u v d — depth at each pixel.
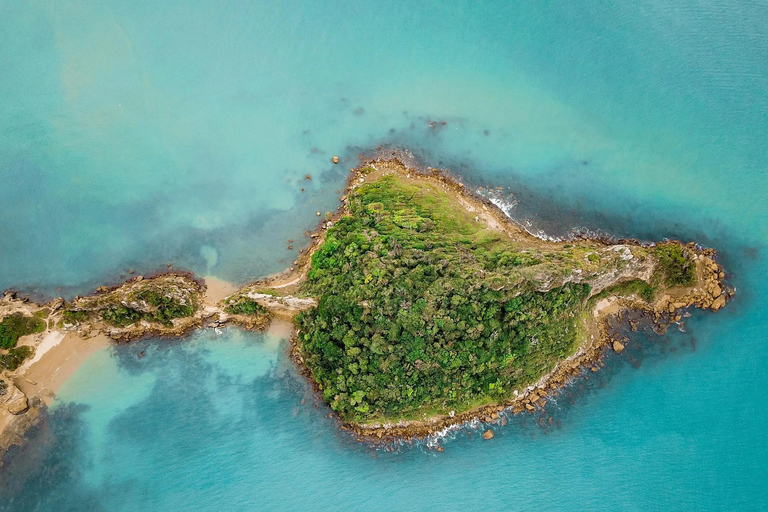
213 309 51.00
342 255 48.56
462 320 44.16
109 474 48.59
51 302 49.75
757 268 52.56
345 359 46.56
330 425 50.25
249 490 48.94
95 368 50.03
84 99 53.38
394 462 49.66
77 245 50.81
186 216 52.38
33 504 47.62
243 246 52.41
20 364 48.50
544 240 53.12
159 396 50.25
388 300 43.94
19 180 51.19
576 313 49.59
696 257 51.84
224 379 50.91
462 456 49.94
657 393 51.38
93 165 52.31
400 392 46.97
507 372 48.38
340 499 48.91
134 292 48.31
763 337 51.84
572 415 50.91
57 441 48.75
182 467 49.09
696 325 52.16
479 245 50.06
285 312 51.06
